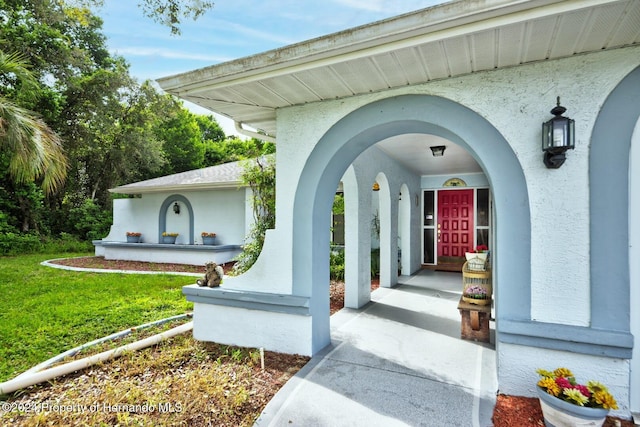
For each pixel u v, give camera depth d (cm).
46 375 329
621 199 269
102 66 1894
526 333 289
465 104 318
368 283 645
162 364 368
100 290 734
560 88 284
